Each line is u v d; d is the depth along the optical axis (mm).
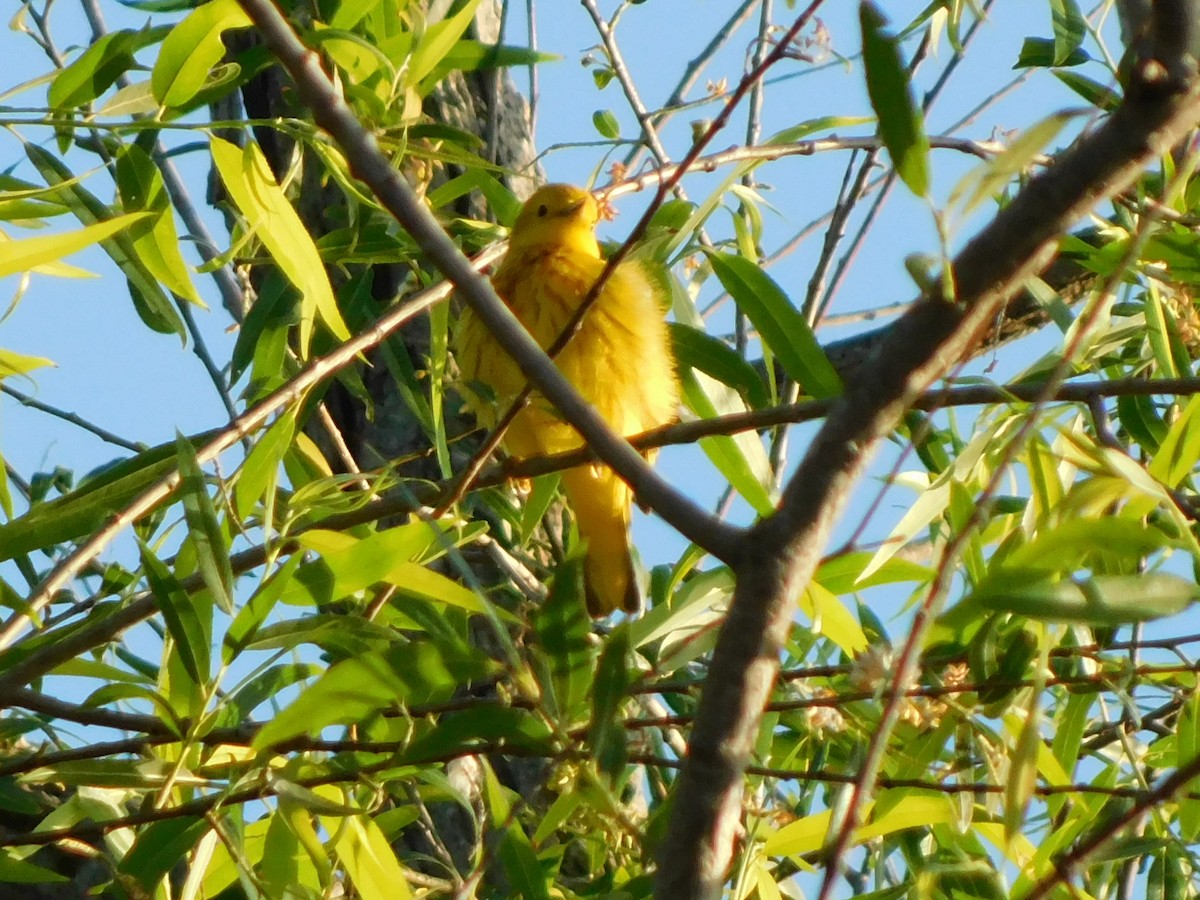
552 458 7539
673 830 4398
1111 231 7801
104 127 6824
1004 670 6582
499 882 9258
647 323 9727
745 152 8242
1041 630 5078
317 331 9016
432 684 6246
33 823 8047
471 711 6141
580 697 6164
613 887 7301
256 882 5973
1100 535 5004
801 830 7012
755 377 7758
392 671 6223
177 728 6516
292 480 8453
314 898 6316
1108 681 6688
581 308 6449
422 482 8016
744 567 4500
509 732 6117
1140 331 7934
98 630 6809
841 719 7684
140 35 7055
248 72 7688
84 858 7938
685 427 6918
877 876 8156
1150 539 5004
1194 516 6297
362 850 6363
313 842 6066
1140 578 4715
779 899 6965
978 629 7016
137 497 6930
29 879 6727
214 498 7043
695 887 4324
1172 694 8031
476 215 11055
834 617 7371
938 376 4438
